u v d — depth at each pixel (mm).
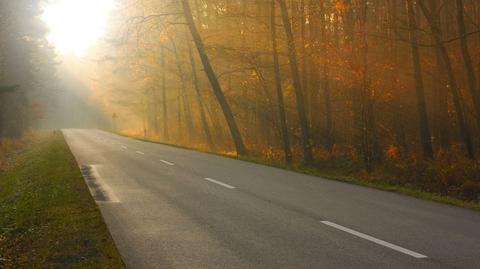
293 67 23234
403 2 25328
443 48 19766
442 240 7699
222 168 18594
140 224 8797
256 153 28125
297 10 26297
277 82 24000
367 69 21906
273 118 33406
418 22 26078
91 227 8375
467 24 25188
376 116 27750
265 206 10562
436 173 17047
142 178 15523
